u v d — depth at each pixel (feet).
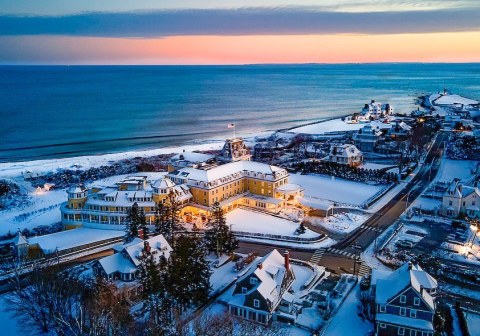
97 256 342.64
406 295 232.73
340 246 354.95
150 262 250.37
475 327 241.76
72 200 397.39
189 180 431.43
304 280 296.10
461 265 317.22
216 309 263.29
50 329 246.47
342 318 254.06
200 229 391.65
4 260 331.98
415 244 352.69
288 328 245.45
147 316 254.88
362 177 545.85
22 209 483.10
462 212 408.26
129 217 353.31
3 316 259.80
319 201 451.53
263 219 412.36
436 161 611.88
